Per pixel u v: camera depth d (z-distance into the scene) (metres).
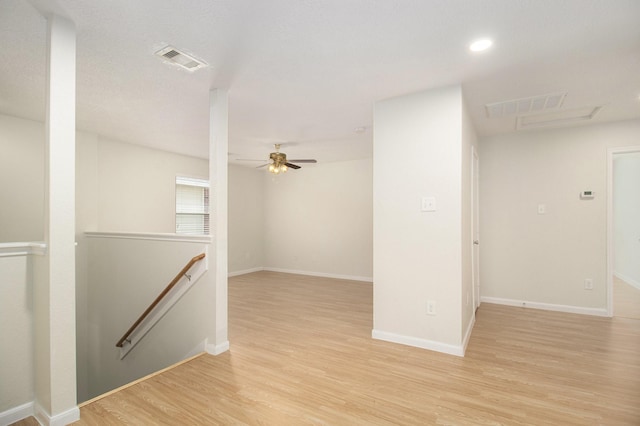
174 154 5.81
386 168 3.23
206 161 6.42
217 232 2.95
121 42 2.20
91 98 3.22
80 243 4.37
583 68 2.56
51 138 1.87
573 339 3.22
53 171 1.88
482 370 2.57
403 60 2.45
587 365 2.65
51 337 1.88
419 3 1.79
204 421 1.94
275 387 2.33
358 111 3.62
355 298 5.06
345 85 2.91
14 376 1.98
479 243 4.65
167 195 5.67
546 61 2.45
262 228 7.87
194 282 3.16
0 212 3.75
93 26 2.01
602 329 3.51
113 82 2.84
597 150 4.05
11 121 3.82
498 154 4.57
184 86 2.93
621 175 6.61
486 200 4.63
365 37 2.13
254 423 1.92
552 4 1.79
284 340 3.25
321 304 4.69
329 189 6.98
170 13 1.88
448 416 1.98
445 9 1.84
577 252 4.14
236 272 7.18
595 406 2.07
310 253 7.22
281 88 2.98
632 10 1.83
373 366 2.66
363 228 6.57
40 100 3.29
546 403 2.11
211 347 2.93
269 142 5.16
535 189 4.36
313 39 2.16
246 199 7.46
